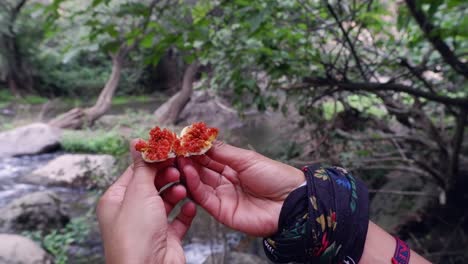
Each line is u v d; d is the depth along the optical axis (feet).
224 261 12.59
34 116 48.42
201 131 3.95
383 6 11.21
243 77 10.07
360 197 3.52
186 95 36.76
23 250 13.33
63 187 23.43
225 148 3.96
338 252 3.42
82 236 16.53
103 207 3.37
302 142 14.08
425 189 13.33
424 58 10.73
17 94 60.90
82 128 38.40
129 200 3.16
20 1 50.21
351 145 13.32
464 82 12.47
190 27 8.11
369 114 13.12
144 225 2.99
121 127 37.11
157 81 51.88
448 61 9.41
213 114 32.27
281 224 3.67
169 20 8.21
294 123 15.60
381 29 10.55
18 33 57.31
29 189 24.23
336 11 9.99
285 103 11.74
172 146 3.69
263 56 9.26
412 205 13.23
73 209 19.62
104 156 25.67
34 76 63.77
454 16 10.34
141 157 3.51
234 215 3.88
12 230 16.05
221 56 10.36
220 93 15.31
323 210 3.45
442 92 12.75
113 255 2.91
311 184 3.59
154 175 3.43
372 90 10.50
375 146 14.88
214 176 4.08
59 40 51.80
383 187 14.48
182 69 48.01
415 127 12.70
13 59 60.64
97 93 65.77
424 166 11.50
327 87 12.03
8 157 31.42
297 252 3.57
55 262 14.51
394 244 3.69
